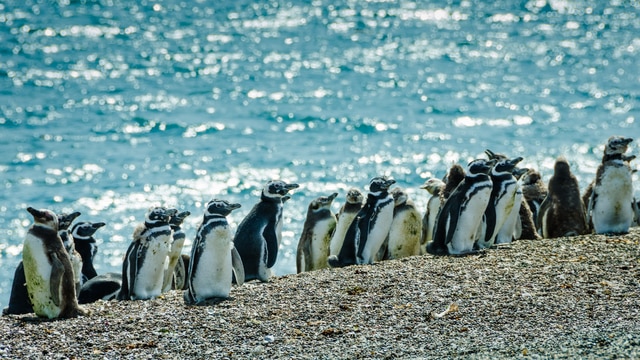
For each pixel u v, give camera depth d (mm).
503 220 59375
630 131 151000
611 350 38281
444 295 48062
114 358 41438
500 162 58875
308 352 41188
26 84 199375
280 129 154500
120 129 152625
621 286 47969
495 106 177875
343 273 53906
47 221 47969
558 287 48281
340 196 108188
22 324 46562
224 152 134250
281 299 49188
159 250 52125
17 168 121062
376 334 43000
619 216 61969
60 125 154375
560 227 64812
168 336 44000
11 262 82125
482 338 41500
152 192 109562
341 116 166875
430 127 156625
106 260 82062
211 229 49281
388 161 128375
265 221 56906
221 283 49906
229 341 43094
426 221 65438
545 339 40594
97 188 111062
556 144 140375
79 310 48344
